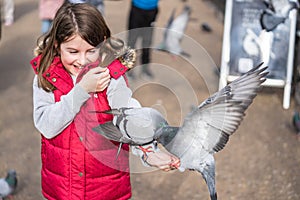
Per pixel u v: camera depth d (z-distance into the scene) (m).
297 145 5.48
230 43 6.39
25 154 5.23
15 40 8.34
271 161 5.17
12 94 6.56
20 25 9.10
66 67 2.53
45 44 2.59
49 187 2.66
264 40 6.32
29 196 4.54
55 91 2.54
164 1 10.79
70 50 2.44
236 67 6.39
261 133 5.72
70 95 2.41
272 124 5.94
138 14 6.48
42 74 2.53
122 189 2.67
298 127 5.66
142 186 4.66
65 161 2.55
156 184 4.70
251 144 5.48
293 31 6.29
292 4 6.23
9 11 9.05
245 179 4.86
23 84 6.83
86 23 2.39
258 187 4.74
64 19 2.42
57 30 2.44
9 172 4.48
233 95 2.00
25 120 5.93
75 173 2.56
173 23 7.25
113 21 8.96
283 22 6.27
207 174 2.09
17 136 5.57
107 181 2.61
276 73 6.36
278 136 5.67
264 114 6.16
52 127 2.46
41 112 2.51
